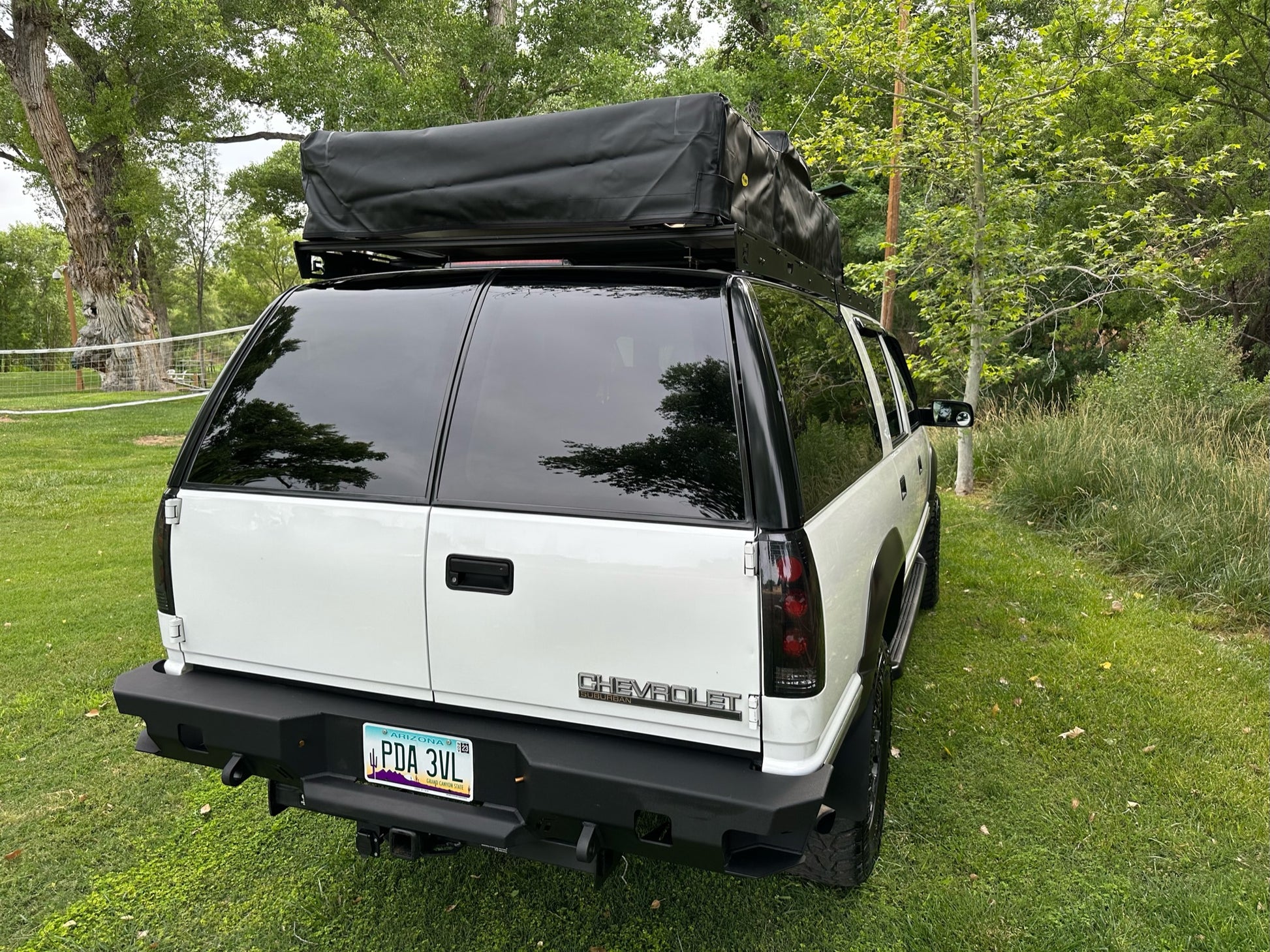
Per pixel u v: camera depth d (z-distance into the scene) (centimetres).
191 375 2461
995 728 363
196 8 1991
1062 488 723
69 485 954
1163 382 987
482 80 1855
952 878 263
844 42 822
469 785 205
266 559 222
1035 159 874
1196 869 269
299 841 284
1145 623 494
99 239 2311
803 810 178
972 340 873
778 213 278
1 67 2230
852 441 269
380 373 227
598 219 223
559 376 210
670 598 186
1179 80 1311
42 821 294
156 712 225
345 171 254
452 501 205
